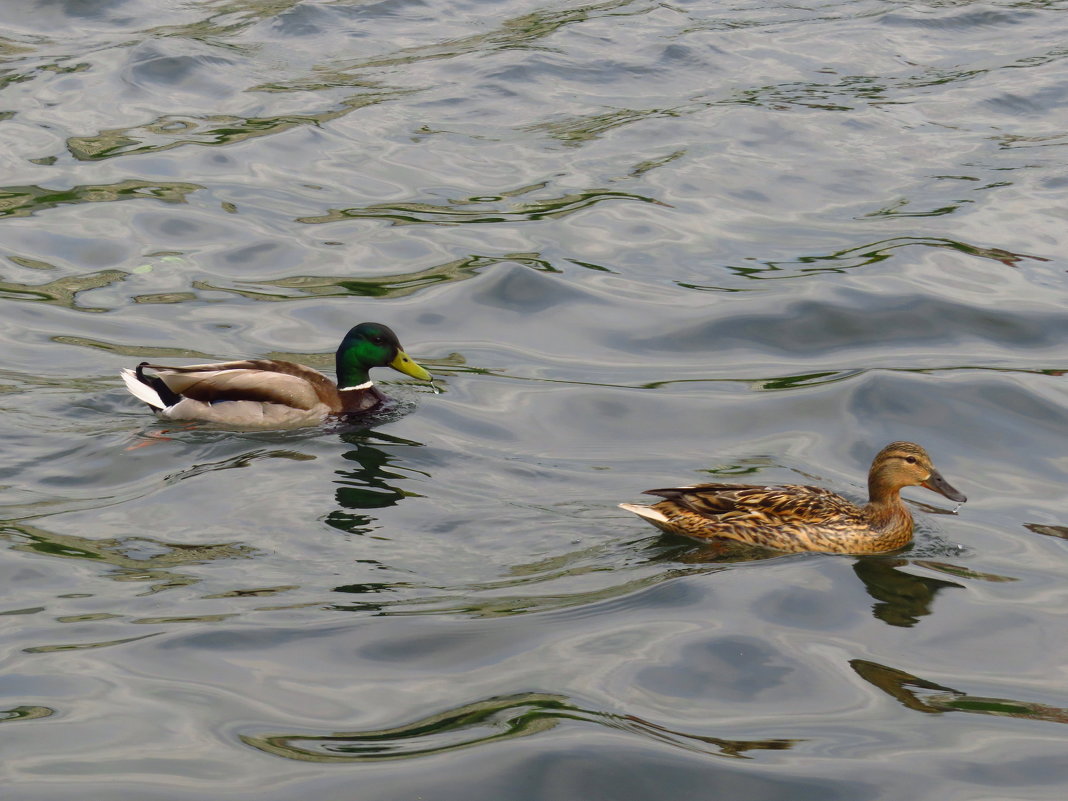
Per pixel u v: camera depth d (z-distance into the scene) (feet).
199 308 58.59
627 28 94.99
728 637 34.96
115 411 49.42
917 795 28.76
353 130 78.18
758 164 74.13
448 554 39.29
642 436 48.39
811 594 37.52
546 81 85.46
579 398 51.42
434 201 69.77
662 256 63.98
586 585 37.55
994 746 30.58
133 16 95.14
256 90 83.56
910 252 63.72
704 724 31.22
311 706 31.53
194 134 77.20
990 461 46.73
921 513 43.24
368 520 41.24
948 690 32.89
